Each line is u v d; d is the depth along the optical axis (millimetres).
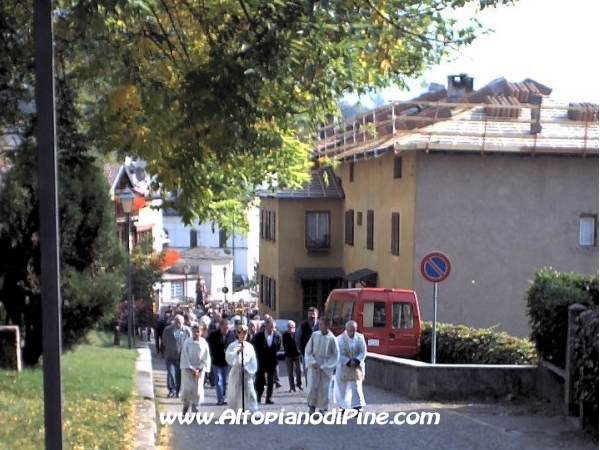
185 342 13898
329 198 42656
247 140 9609
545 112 34812
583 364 11266
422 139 29500
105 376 15602
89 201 16672
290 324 19219
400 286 31250
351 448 10914
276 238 43656
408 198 30359
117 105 10281
